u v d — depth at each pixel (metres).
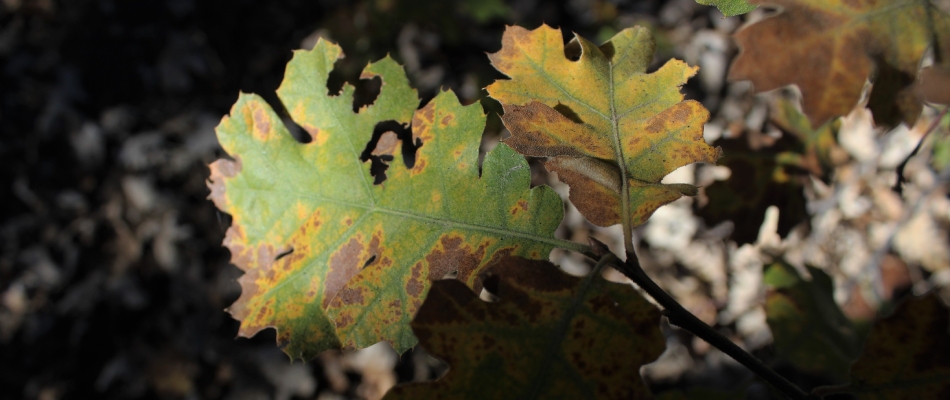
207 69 1.31
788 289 0.47
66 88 1.25
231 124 0.31
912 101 0.27
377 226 0.30
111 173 1.20
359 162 0.31
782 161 0.40
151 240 1.14
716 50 1.11
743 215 0.40
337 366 1.06
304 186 0.31
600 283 0.27
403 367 1.03
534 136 0.29
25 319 1.08
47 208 1.17
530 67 0.30
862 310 0.56
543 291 0.27
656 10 1.22
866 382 0.27
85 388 1.05
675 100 0.29
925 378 0.27
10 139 1.21
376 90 1.09
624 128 0.29
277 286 0.30
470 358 0.26
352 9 1.21
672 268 0.98
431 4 1.15
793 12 0.27
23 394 1.04
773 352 0.46
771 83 0.27
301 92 0.31
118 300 1.10
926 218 0.78
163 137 1.23
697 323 0.28
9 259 1.12
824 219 0.83
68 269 1.12
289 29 1.34
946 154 0.71
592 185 0.29
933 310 0.27
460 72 1.23
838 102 0.27
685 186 0.29
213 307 1.11
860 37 0.27
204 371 1.06
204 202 1.19
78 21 1.31
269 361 1.08
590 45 0.30
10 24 1.29
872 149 0.78
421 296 0.30
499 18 1.29
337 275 0.30
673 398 0.42
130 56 1.30
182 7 1.35
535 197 0.29
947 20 0.27
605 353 0.26
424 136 0.30
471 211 0.30
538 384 0.25
